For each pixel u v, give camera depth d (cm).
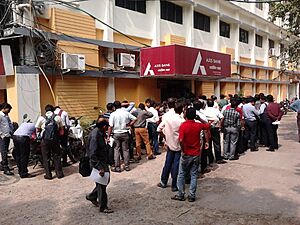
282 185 697
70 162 934
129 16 1368
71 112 1099
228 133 943
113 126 827
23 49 970
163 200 617
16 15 942
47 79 1011
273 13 1248
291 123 2045
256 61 2648
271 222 508
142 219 527
